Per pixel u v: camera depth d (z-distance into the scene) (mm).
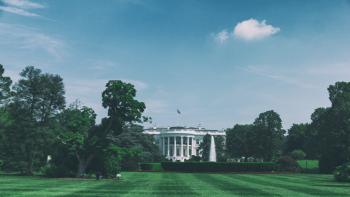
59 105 92125
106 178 66062
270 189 45094
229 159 182125
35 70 91125
